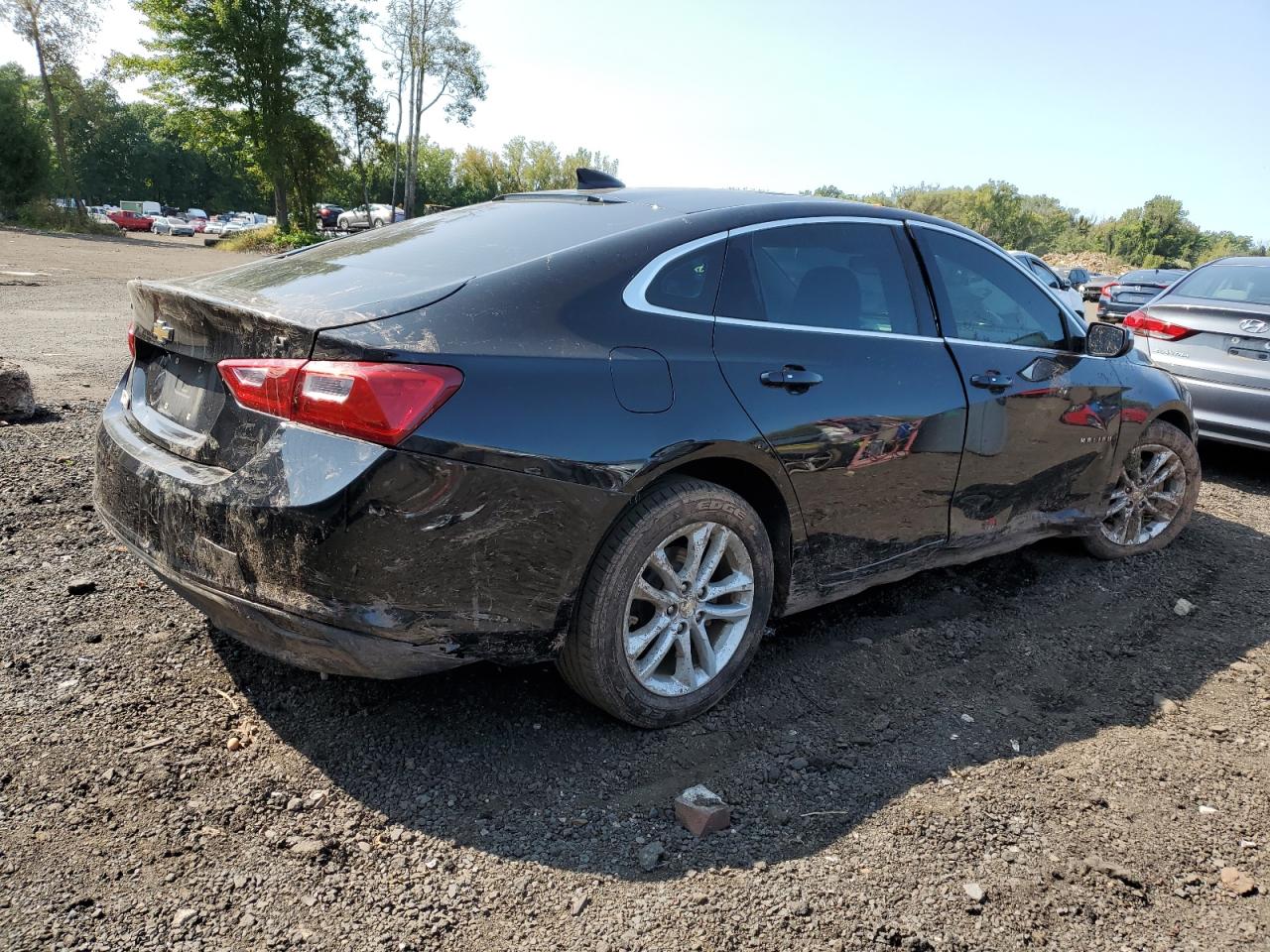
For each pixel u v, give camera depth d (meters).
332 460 2.08
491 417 2.18
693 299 2.67
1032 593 3.94
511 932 1.92
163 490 2.33
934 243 3.46
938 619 3.62
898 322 3.20
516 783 2.42
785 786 2.48
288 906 1.94
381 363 2.09
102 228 42.28
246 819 2.20
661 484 2.54
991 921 2.01
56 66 45.12
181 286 2.64
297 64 40.28
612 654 2.49
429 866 2.10
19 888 1.93
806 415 2.77
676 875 2.11
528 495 2.24
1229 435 6.05
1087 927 2.01
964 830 2.32
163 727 2.53
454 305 2.30
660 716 2.67
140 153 96.94
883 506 3.09
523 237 2.79
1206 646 3.52
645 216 2.85
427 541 2.14
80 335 9.12
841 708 2.91
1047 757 2.69
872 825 2.33
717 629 2.85
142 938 1.83
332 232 48.66
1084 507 4.04
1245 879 2.18
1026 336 3.70
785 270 2.94
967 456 3.31
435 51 43.19
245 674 2.81
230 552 2.19
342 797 2.31
